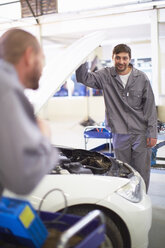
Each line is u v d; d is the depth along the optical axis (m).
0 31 7.96
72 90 11.48
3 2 7.38
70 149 2.86
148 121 2.95
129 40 9.83
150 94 2.92
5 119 0.84
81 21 7.40
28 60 1.06
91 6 6.80
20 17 7.48
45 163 0.91
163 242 2.35
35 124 0.97
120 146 3.04
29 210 1.10
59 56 2.43
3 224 1.10
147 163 3.07
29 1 7.08
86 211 1.85
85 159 2.57
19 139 0.83
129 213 1.87
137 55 9.87
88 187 1.86
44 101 2.01
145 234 1.95
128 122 2.95
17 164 0.84
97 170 2.28
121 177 2.12
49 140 0.99
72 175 1.92
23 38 1.05
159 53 6.62
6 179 0.88
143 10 6.68
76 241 1.20
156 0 5.98
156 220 2.73
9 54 1.04
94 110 11.01
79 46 2.42
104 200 1.83
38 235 1.13
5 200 1.14
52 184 1.83
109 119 3.05
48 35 7.85
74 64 2.26
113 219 1.91
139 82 2.89
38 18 7.32
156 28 6.54
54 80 2.12
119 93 2.92
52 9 6.98
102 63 10.23
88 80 2.92
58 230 1.30
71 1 6.93
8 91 0.86
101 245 1.19
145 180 3.10
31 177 0.87
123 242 1.96
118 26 7.09
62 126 9.27
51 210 1.75
